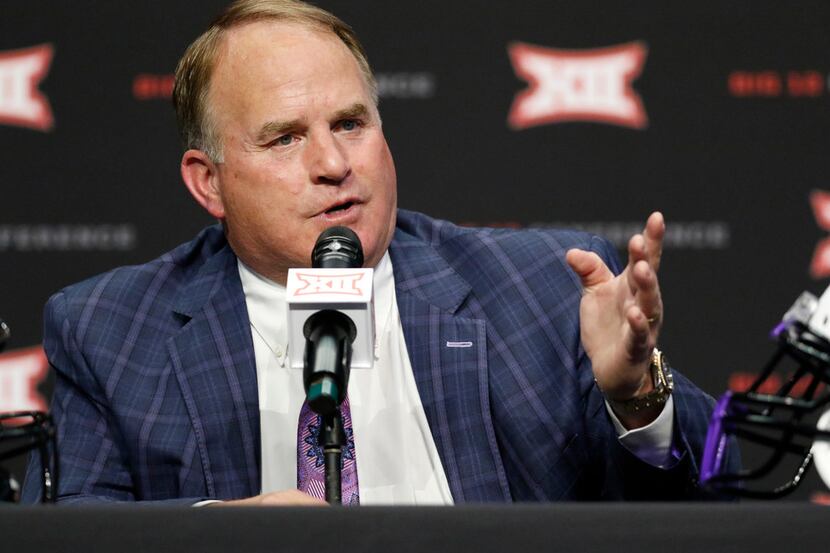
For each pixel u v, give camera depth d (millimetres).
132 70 12211
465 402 7504
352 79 7445
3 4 12156
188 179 8016
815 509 4176
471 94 12164
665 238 12062
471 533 4215
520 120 12141
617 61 12141
